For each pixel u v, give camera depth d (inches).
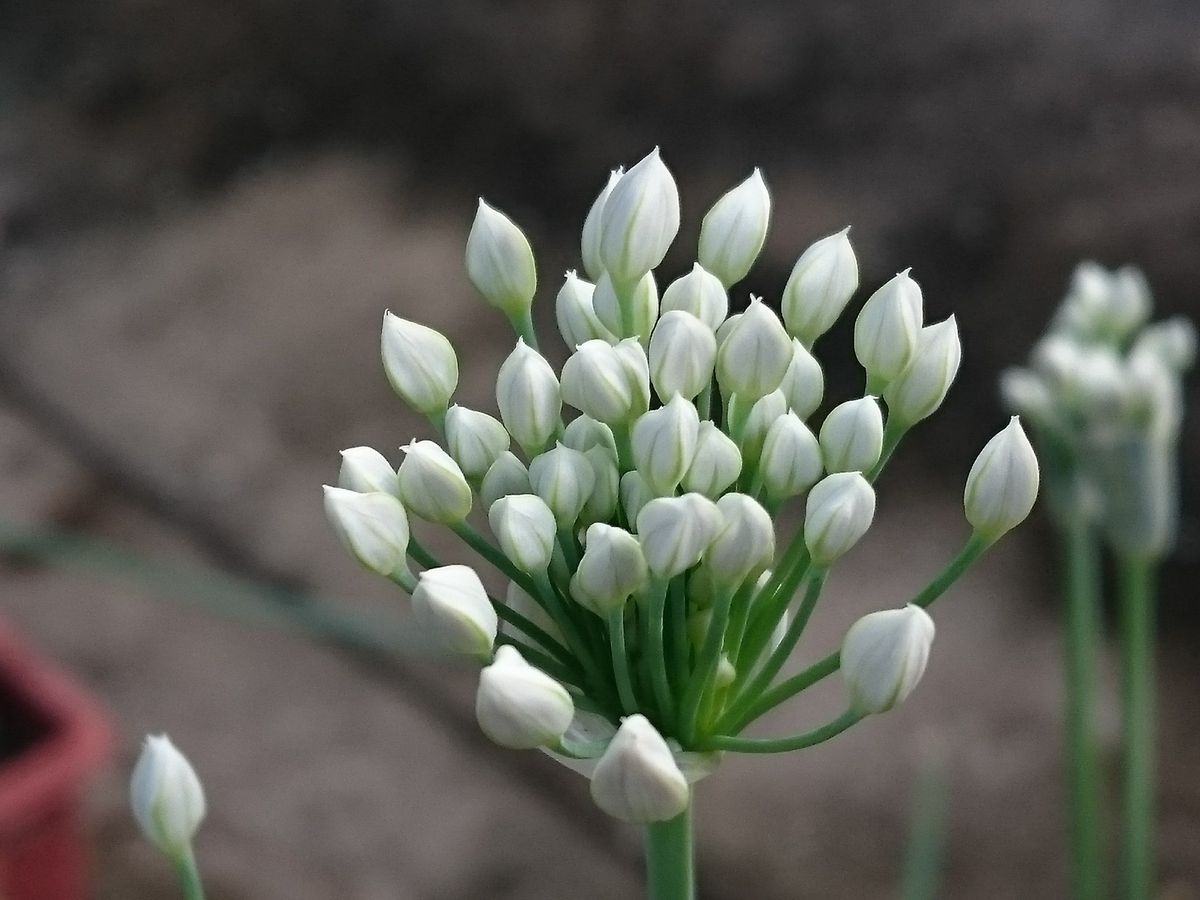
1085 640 8.2
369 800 13.8
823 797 13.1
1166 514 7.9
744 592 5.6
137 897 12.8
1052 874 12.3
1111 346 8.5
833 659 5.6
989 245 14.6
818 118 16.0
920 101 15.5
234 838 13.5
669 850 5.9
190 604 14.2
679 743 5.7
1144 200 14.0
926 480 14.4
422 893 13.1
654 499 5.4
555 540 5.7
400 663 15.1
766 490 5.7
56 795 10.2
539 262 17.1
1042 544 13.8
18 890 10.2
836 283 5.8
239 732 14.5
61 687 10.9
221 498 16.6
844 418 5.7
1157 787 12.5
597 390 5.6
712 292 5.8
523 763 14.1
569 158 17.5
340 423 17.1
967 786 12.9
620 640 5.5
